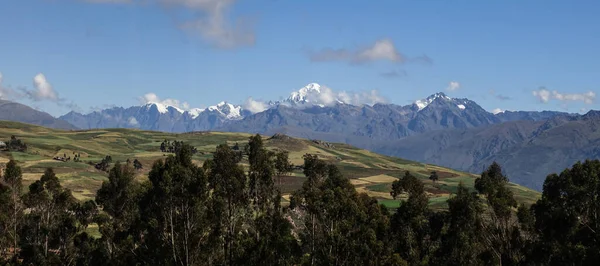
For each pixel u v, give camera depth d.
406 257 92.88
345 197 91.88
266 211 91.44
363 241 84.88
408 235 94.88
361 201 99.88
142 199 89.06
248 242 81.38
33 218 102.25
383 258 87.38
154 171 86.00
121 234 94.19
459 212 92.62
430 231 97.38
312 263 86.38
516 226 92.75
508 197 95.00
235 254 81.50
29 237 99.81
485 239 93.25
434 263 91.88
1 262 94.25
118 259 89.56
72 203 108.50
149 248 83.44
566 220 80.69
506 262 90.00
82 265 94.62
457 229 91.81
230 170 85.25
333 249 84.50
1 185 103.06
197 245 79.75
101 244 96.50
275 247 82.56
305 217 92.25
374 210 96.69
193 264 79.19
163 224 82.25
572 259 73.81
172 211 80.44
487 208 97.38
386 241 92.00
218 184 84.25
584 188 80.62
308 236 89.88
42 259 93.81
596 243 75.75
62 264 97.00
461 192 97.06
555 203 84.19
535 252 81.62
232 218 84.31
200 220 79.88
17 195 104.19
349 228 85.69
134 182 104.19
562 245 78.69
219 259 82.25
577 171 83.69
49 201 104.56
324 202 88.75
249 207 88.88
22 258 100.12
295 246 87.88
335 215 88.31
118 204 98.06
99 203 99.62
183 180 78.94
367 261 83.88
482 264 89.94
